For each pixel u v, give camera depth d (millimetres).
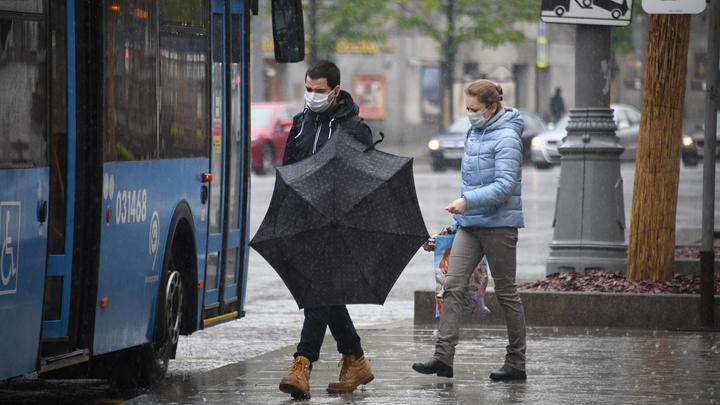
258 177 91250
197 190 22562
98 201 17734
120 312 18922
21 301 15781
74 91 17453
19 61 15836
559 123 102938
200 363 24438
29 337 16078
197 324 22719
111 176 18234
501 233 20156
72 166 17391
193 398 19125
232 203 25141
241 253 25797
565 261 33094
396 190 18500
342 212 18203
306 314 18859
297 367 18703
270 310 33062
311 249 18234
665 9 26562
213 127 23641
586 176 33031
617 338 25391
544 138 99125
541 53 139375
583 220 33062
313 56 118250
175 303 21906
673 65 29266
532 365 21922
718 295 27188
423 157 120375
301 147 19281
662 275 29828
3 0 15508
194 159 22359
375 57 137375
